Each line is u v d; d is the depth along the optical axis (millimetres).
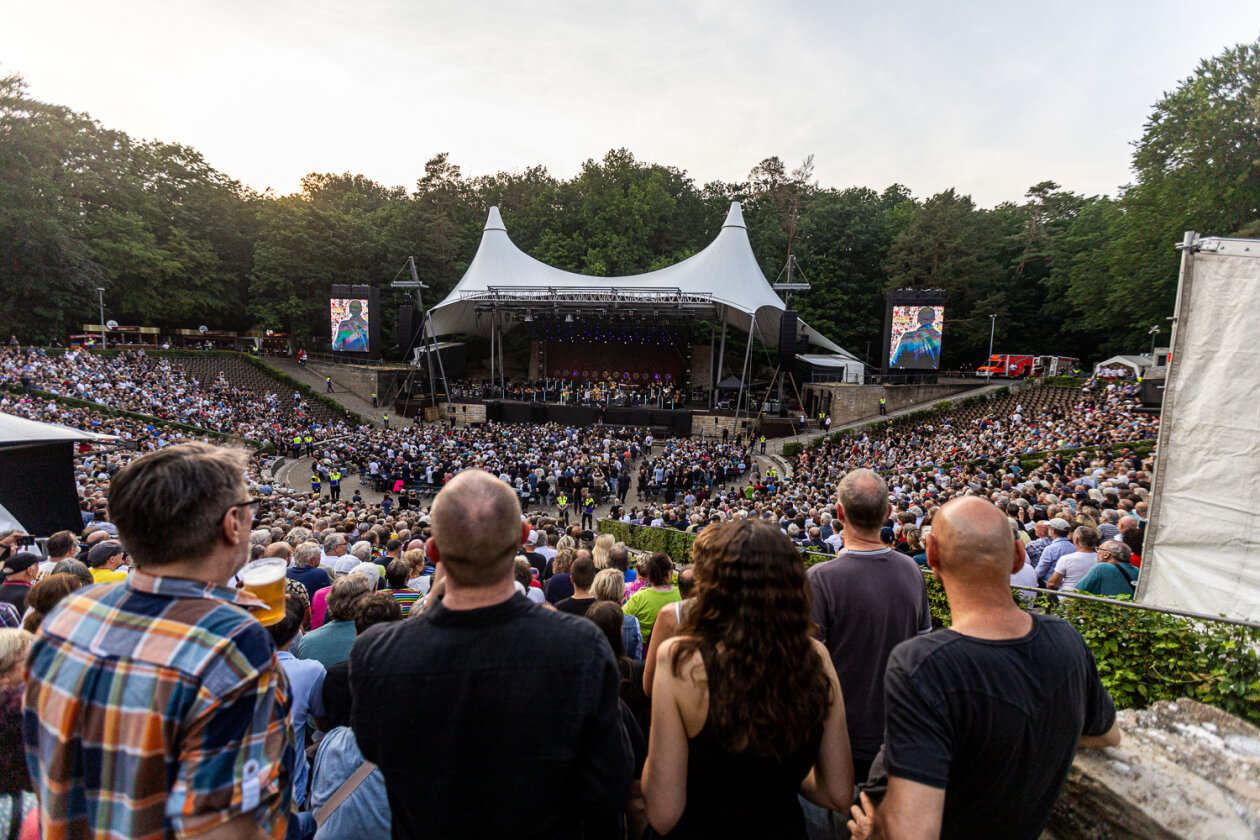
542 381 41719
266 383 39531
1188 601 5121
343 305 39719
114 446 20547
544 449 26828
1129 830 1911
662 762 1748
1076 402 28531
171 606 1452
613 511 18656
